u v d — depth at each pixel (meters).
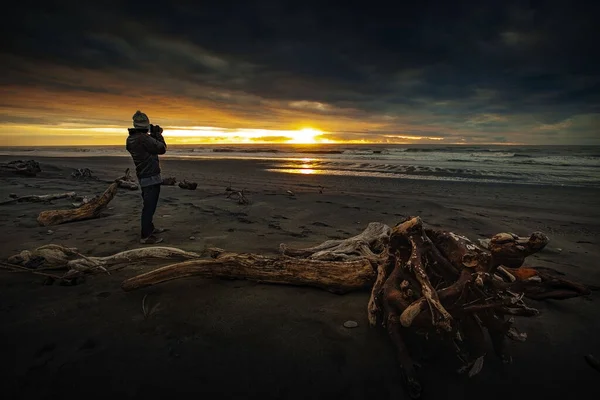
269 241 4.87
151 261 3.92
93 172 16.98
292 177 16.02
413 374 1.98
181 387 1.93
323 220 6.45
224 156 37.50
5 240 4.63
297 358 2.21
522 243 2.15
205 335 2.44
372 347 2.34
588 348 2.39
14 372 1.98
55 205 7.39
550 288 2.89
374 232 4.26
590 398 1.91
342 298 3.11
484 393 1.95
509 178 14.95
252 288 3.27
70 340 2.32
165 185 11.36
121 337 2.38
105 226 5.58
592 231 5.90
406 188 12.12
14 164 13.83
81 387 1.89
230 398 1.87
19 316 2.61
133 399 1.83
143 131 4.59
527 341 2.49
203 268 3.32
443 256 2.49
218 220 6.21
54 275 3.39
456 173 17.14
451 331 2.01
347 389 1.96
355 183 13.61
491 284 2.15
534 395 1.94
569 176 15.36
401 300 2.30
